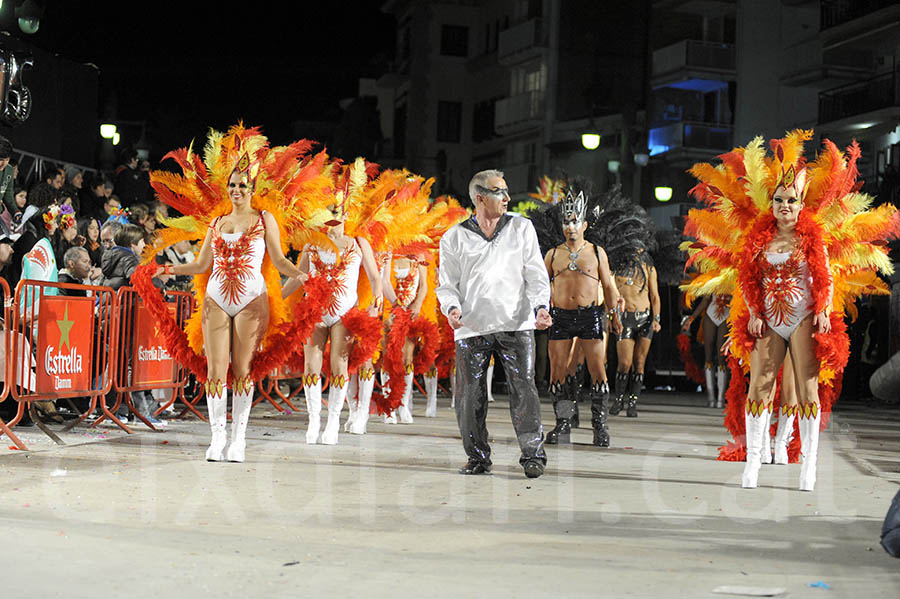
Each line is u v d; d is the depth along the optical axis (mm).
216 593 4301
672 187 42875
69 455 8430
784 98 38250
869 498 7359
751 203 8297
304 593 4340
